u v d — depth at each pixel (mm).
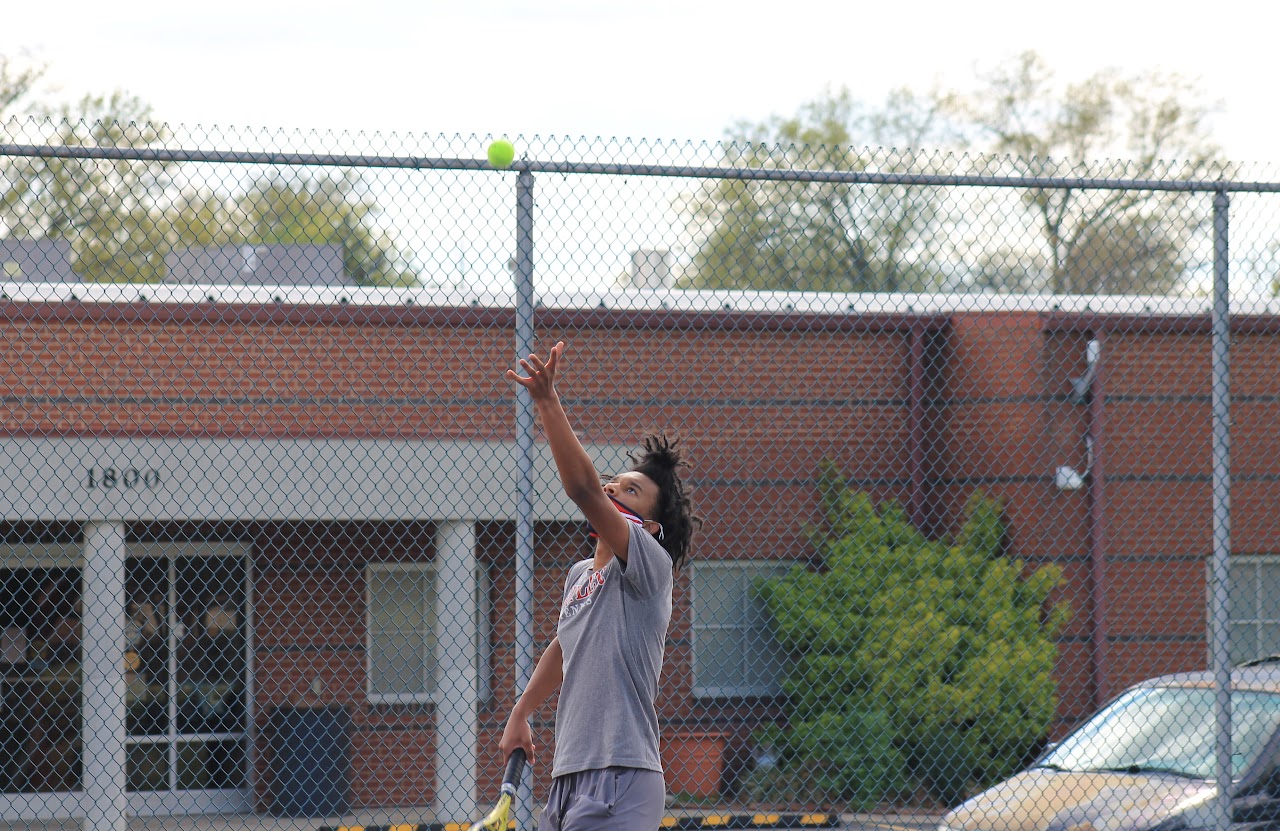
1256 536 55094
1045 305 56031
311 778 52844
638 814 16359
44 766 53031
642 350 53531
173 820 50500
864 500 53906
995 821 27172
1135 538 55188
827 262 75938
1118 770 28562
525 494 22375
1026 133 117312
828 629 51312
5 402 47938
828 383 55875
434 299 51000
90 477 44281
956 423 57156
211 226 60250
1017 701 49219
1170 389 55594
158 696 54594
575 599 17188
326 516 45406
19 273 55531
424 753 54438
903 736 49438
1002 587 52000
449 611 46281
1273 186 24766
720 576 53969
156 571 54938
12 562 53562
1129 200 67812
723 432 54406
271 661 54312
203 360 49500
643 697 16766
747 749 52031
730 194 58312
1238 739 27922
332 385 50219
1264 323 55188
